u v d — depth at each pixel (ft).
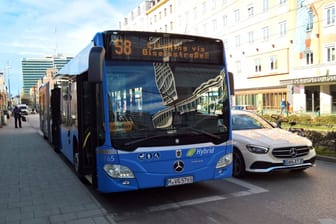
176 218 18.04
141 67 19.13
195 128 19.90
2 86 160.35
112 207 20.17
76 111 25.66
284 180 25.44
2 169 31.32
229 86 21.71
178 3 209.46
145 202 20.95
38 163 34.37
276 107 129.08
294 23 118.32
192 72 20.30
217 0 164.25
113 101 18.47
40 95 69.56
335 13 102.89
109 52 18.66
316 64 109.60
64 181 26.40
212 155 20.33
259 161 24.93
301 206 19.38
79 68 24.43
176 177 19.25
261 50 135.74
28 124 109.81
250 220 17.35
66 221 17.66
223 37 160.86
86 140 24.26
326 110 107.76
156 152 18.79
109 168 18.28
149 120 18.90
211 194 22.21
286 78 123.54
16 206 20.20
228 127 21.13
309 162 26.21
